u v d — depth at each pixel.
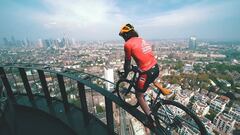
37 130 4.25
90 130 3.73
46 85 4.69
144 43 2.31
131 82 2.53
